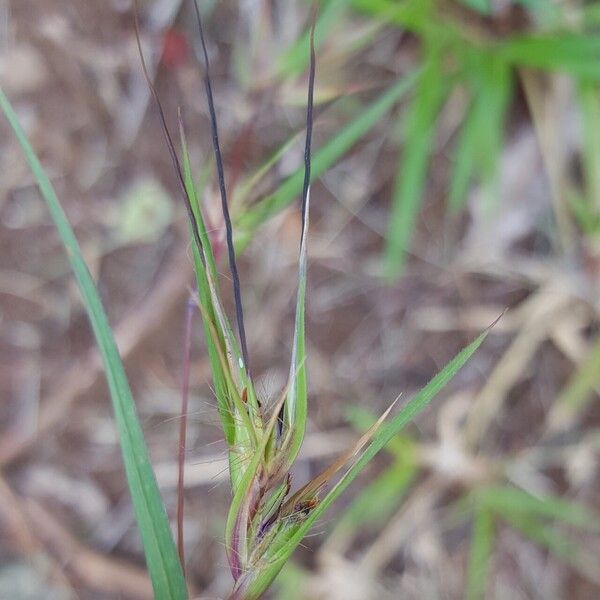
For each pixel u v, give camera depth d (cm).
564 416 29
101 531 28
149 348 28
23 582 27
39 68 27
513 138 28
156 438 28
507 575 29
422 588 29
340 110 27
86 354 28
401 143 28
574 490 29
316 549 28
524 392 29
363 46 27
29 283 28
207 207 19
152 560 16
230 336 15
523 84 27
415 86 27
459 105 28
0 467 27
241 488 15
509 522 30
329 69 26
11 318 28
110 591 28
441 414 29
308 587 28
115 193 28
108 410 28
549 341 29
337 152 21
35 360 28
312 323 28
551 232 29
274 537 15
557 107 27
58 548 28
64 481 28
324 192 28
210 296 15
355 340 29
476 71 26
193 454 28
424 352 29
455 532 29
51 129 27
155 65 27
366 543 29
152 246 28
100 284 27
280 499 15
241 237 19
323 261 28
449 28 25
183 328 28
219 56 27
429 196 29
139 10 27
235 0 27
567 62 25
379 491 28
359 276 29
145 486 15
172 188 28
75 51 27
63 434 28
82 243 27
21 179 27
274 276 28
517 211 28
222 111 27
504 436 29
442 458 29
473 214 29
